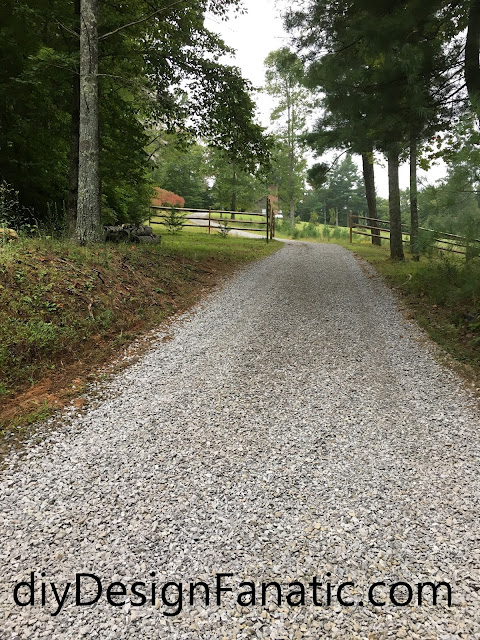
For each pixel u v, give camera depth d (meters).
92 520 2.61
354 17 6.81
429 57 6.41
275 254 14.84
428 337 5.99
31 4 8.73
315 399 4.19
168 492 2.86
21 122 9.81
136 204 18.47
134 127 11.24
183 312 7.06
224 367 4.91
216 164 29.48
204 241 16.56
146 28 10.22
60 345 4.89
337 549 2.41
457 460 3.24
